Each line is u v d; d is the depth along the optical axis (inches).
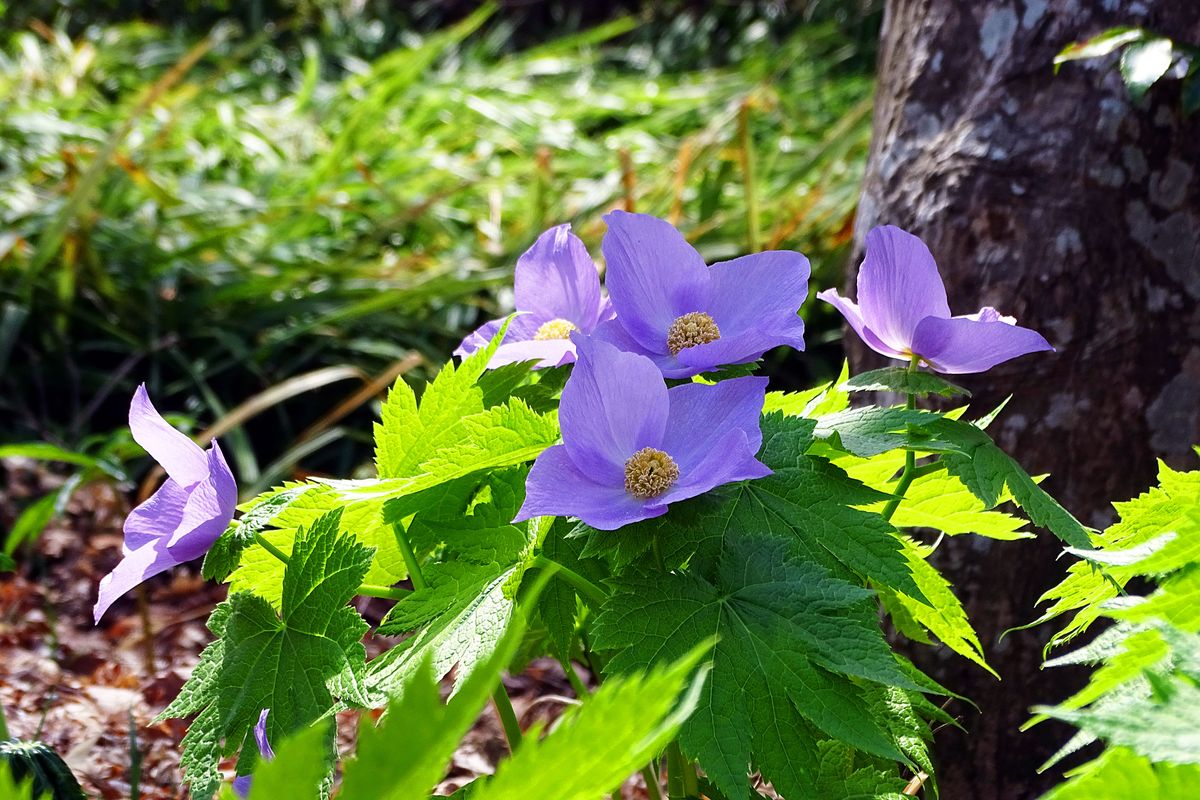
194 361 69.7
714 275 18.1
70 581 52.9
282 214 74.4
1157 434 28.4
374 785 5.9
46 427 65.4
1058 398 28.4
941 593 18.9
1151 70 26.4
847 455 18.2
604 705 6.2
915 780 22.1
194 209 76.1
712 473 15.1
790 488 15.9
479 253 72.0
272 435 67.9
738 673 14.5
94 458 52.8
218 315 69.9
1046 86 29.0
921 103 31.0
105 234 71.7
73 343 70.2
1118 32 26.8
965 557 28.7
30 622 48.7
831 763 16.6
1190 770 8.3
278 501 16.9
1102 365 28.2
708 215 70.2
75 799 15.7
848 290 33.2
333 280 72.0
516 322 20.1
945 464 16.9
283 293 71.2
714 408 16.3
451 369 18.4
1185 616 11.9
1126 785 8.5
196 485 16.3
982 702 28.7
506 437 16.4
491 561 16.9
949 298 29.4
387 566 19.6
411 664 15.2
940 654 28.9
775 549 15.3
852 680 15.3
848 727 14.2
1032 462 28.5
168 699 40.7
